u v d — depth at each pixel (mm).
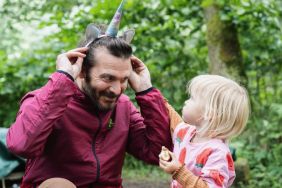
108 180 2242
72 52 2094
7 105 6590
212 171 2023
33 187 2201
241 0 5520
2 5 7273
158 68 6117
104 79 2072
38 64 6457
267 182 4734
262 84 6086
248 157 5152
